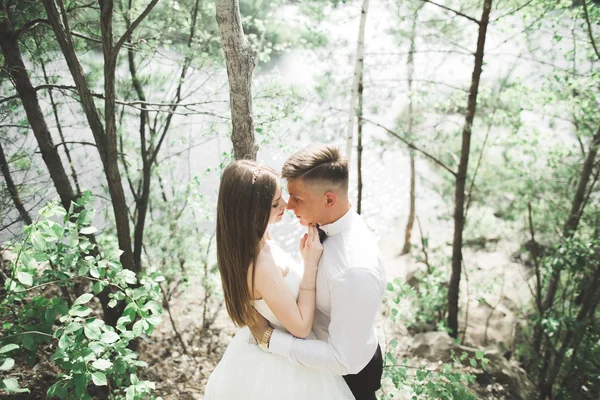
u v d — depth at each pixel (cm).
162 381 428
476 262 850
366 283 167
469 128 530
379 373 206
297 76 814
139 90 459
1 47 316
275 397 187
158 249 512
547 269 558
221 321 564
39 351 327
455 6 522
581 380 552
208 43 479
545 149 657
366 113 591
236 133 240
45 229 192
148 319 226
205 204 473
